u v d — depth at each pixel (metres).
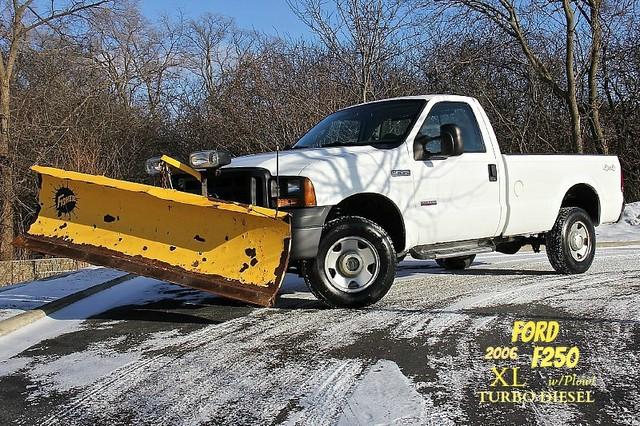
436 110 6.87
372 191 6.09
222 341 5.33
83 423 3.67
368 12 16.59
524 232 7.55
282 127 18.39
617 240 13.51
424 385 4.05
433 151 6.64
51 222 5.78
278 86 19.56
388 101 7.17
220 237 5.51
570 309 6.06
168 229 5.59
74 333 5.85
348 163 6.03
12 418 3.78
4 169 20.09
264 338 5.35
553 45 20.20
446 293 7.12
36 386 4.35
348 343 5.06
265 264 5.41
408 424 3.45
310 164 5.89
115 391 4.18
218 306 6.89
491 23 19.06
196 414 3.73
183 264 5.48
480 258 10.79
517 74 20.36
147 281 9.02
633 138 20.67
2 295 7.94
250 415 3.68
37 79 23.59
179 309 6.81
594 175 8.42
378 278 6.17
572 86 18.12
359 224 6.11
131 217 5.65
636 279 7.75
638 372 4.23
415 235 6.43
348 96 17.73
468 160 6.89
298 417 3.62
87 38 23.38
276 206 5.77
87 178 5.61
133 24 29.00
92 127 23.78
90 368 4.71
